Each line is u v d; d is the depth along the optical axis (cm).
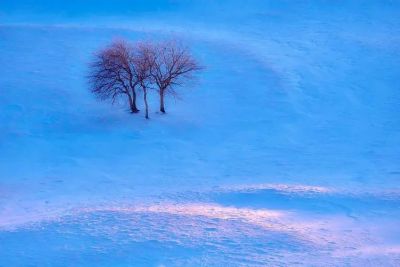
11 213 3061
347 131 4978
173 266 1772
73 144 4672
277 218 2491
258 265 1780
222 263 1797
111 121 5156
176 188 3509
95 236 2080
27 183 3819
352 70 6462
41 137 4822
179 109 5472
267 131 5006
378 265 1798
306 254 1914
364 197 2902
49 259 1856
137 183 3750
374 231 2294
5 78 6138
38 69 6438
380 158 4250
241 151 4544
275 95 5809
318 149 4562
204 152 4525
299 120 5247
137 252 1897
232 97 5772
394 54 6925
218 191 3191
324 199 2873
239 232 2145
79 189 3641
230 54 6938
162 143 4703
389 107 5503
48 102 5553
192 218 2342
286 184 3428
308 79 6219
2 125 5044
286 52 7112
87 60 6750
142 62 5272
